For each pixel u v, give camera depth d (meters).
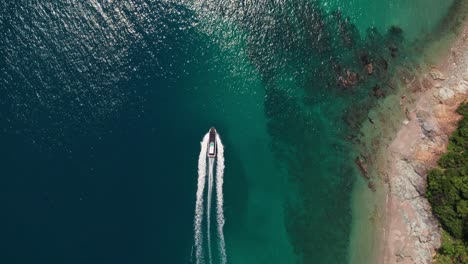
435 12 55.97
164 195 51.94
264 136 54.44
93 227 50.38
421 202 49.78
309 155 53.56
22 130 53.31
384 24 56.34
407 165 51.28
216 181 52.75
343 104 54.56
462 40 54.97
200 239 50.84
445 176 48.53
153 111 54.91
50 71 55.59
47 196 51.16
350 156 52.94
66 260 49.25
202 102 55.53
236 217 51.66
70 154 52.81
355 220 51.00
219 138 54.03
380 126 53.16
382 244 49.81
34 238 49.72
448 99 53.06
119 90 55.53
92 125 54.03
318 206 51.94
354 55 55.88
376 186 51.47
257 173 53.31
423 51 55.06
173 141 53.78
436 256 47.78
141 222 50.78
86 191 51.62
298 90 55.69
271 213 51.91
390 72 54.75
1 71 55.19
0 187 51.12
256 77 56.41
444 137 51.53
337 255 50.31
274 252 50.62
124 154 53.12
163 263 49.66
